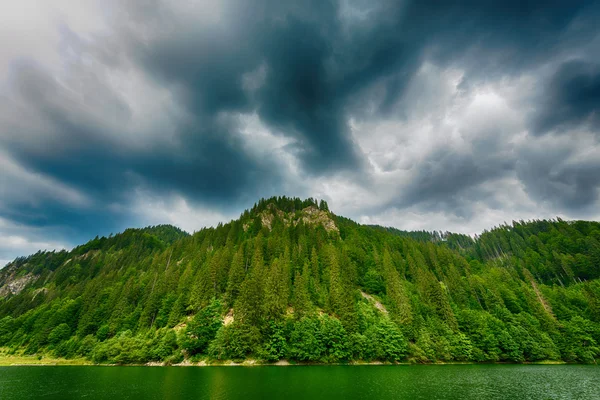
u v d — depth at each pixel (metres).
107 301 120.88
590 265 151.25
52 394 42.69
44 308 135.00
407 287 117.25
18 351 112.12
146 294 119.31
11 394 43.00
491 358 84.44
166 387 46.62
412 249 159.12
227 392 42.28
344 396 39.66
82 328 107.19
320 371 65.19
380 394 41.06
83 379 55.94
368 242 174.12
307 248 150.38
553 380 53.62
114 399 38.75
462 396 40.34
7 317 130.62
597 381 52.69
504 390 44.53
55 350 101.25
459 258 162.50
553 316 101.12
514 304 108.50
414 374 60.56
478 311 102.88
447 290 119.44
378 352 81.19
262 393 41.53
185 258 151.25
